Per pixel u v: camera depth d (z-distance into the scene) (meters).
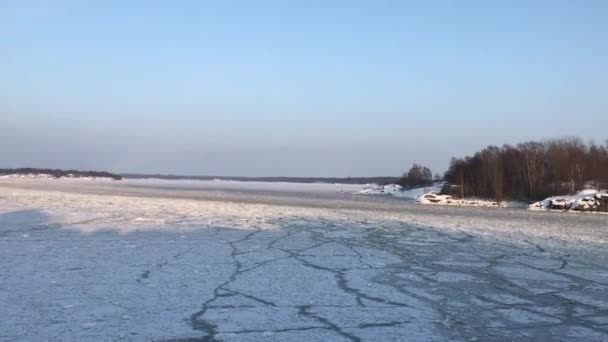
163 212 26.31
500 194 60.31
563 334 7.30
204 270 11.24
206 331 6.99
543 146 69.94
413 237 18.75
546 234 21.34
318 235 18.31
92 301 8.44
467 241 18.00
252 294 9.16
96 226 19.28
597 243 18.36
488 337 7.09
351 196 75.56
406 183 105.06
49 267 11.23
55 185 81.38
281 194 71.00
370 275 11.21
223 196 54.97
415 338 6.95
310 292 9.43
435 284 10.51
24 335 6.68
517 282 10.92
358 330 7.21
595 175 60.25
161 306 8.21
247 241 16.14
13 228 18.28
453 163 88.06
